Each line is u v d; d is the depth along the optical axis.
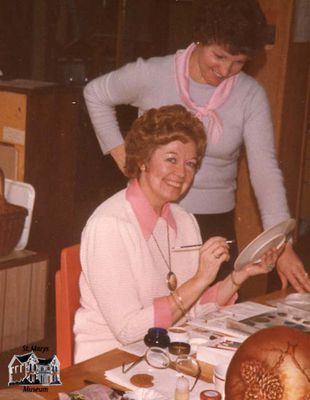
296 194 5.49
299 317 2.10
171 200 2.13
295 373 1.26
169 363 1.76
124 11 7.31
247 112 2.61
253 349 1.30
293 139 5.08
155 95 2.62
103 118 2.80
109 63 7.47
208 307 2.28
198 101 2.59
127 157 2.15
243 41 2.33
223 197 2.73
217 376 1.65
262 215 2.64
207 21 2.37
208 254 2.00
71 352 2.11
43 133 4.04
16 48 7.66
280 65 4.52
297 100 4.92
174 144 2.07
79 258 2.13
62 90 4.09
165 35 7.39
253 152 2.63
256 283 4.76
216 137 2.59
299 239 6.32
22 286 3.27
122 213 2.10
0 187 3.20
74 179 4.28
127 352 1.87
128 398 1.56
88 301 2.08
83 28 7.47
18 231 3.24
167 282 2.15
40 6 7.54
